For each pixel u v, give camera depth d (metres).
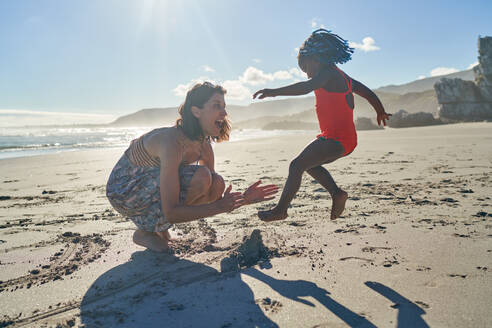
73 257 2.41
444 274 1.87
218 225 3.04
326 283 1.83
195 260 2.24
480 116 44.41
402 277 1.86
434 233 2.56
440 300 1.59
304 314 1.53
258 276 1.97
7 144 24.98
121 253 2.43
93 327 1.49
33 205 4.38
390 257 2.15
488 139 11.75
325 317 1.50
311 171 2.37
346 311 1.54
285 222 3.06
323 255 2.24
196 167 2.24
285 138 20.61
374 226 2.80
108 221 3.41
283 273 1.99
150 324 1.49
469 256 2.09
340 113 2.20
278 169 6.88
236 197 1.99
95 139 35.00
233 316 1.54
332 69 2.28
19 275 2.12
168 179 2.04
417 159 7.39
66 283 1.97
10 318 1.60
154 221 2.34
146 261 2.25
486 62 43.47
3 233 3.08
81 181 6.46
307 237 2.61
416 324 1.40
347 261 2.12
